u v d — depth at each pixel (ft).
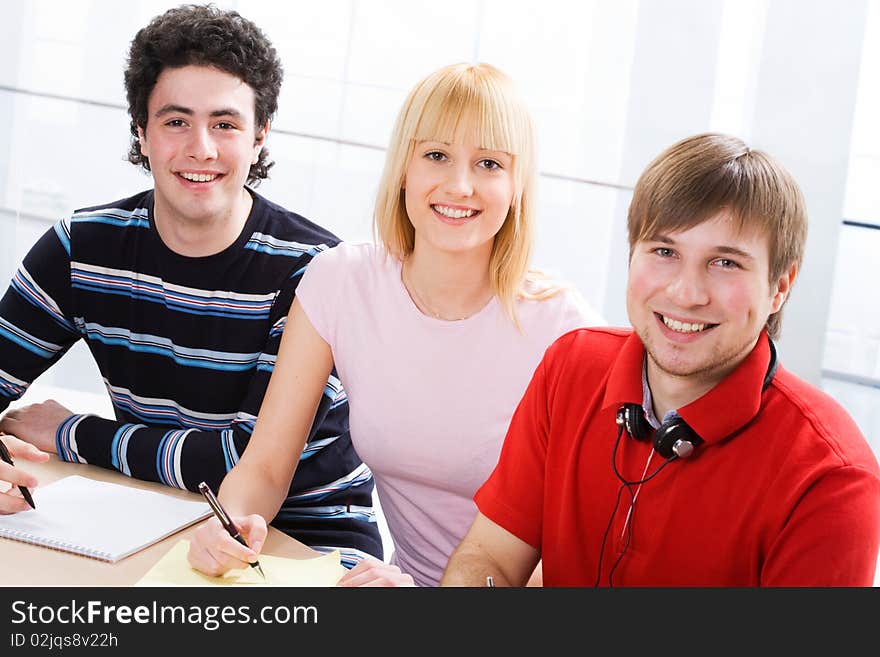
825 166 9.13
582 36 9.80
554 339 4.89
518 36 9.96
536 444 4.08
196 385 5.41
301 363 5.00
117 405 5.71
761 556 3.44
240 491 4.63
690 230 3.34
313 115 10.49
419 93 4.68
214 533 3.87
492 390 4.86
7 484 4.60
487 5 10.00
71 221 5.52
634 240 3.56
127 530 4.18
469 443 4.87
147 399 5.57
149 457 4.86
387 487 5.15
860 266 9.27
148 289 5.40
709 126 9.57
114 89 10.67
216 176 5.22
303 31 10.39
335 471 5.56
